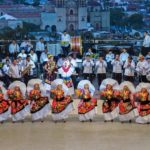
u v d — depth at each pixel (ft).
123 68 83.82
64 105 65.77
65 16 99.50
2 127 63.31
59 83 67.21
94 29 99.40
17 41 94.79
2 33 98.32
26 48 90.89
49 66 81.25
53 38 98.32
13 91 65.72
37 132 60.75
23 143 55.83
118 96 65.46
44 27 99.81
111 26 99.71
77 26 99.50
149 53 84.84
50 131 61.21
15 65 82.89
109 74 87.76
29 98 66.33
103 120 66.90
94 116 67.77
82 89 66.33
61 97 65.92
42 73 85.71
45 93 67.05
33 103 66.23
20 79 82.99
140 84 65.41
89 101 66.03
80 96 66.23
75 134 59.72
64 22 99.71
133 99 65.26
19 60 83.56
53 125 64.28
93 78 85.66
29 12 99.66
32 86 66.85
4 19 99.19
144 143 55.72
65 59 83.56
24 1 99.81
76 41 91.09
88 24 99.60
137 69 82.48
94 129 62.03
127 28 99.81
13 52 89.81
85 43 94.38
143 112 64.59
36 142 56.24
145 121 64.54
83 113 65.67
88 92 66.13
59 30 99.55
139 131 61.05
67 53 91.25
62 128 62.69
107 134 59.62
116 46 94.58
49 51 92.27
